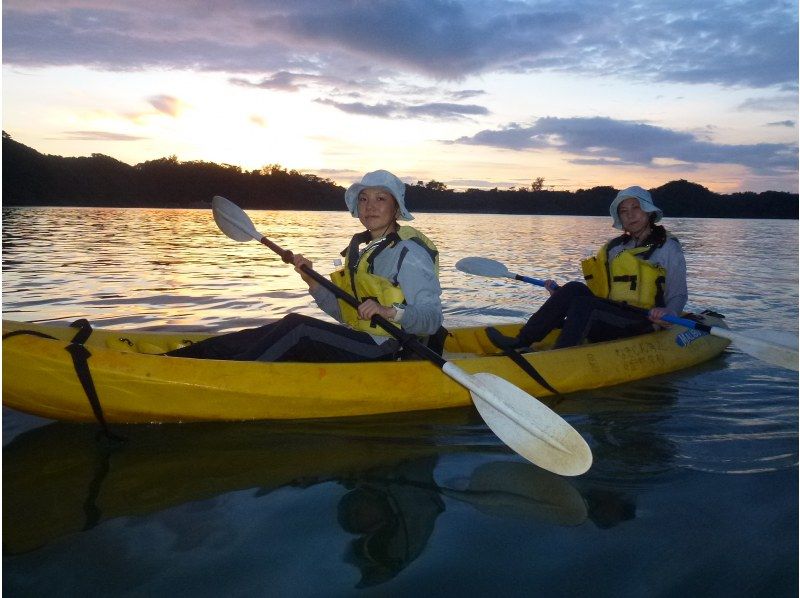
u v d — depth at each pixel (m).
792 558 1.69
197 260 8.83
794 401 3.14
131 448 2.42
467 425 2.77
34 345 2.46
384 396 2.85
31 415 2.70
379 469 2.27
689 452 2.46
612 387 3.36
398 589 1.53
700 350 3.91
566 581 1.58
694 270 9.05
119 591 1.49
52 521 1.84
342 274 3.10
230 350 2.82
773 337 3.23
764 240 16.77
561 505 2.01
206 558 1.65
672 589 1.56
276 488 2.09
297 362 2.79
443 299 6.19
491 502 2.02
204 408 2.62
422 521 1.88
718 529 1.85
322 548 1.71
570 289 3.70
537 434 2.35
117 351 2.58
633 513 1.96
